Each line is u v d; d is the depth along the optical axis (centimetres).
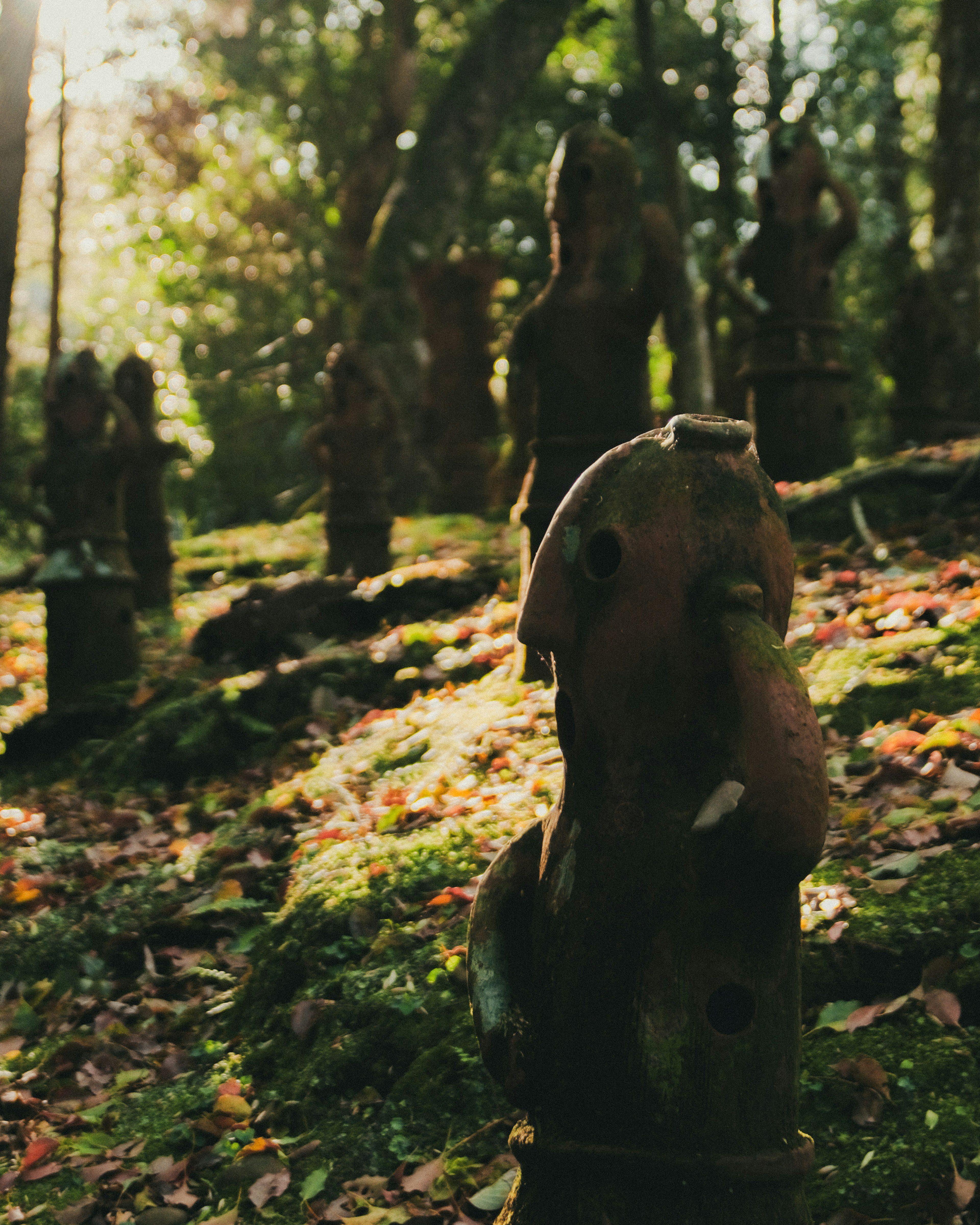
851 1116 306
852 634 551
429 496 1588
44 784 745
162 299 2416
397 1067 368
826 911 356
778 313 880
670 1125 211
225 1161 362
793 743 197
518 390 604
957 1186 279
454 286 1395
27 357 2594
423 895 432
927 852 370
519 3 1834
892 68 1972
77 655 807
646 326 573
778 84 1697
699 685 215
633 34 2025
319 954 421
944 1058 310
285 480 2241
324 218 2227
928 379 1092
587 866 222
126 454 816
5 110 991
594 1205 216
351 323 1905
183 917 502
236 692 720
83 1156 379
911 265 1365
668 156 1402
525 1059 228
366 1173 341
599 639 220
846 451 880
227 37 1962
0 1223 354
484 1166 327
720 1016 220
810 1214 273
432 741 569
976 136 1243
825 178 877
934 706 471
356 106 2138
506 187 2230
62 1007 480
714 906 210
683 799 215
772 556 221
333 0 2131
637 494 219
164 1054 429
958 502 751
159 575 1083
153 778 699
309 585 829
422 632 726
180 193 2161
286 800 565
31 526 1938
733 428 223
